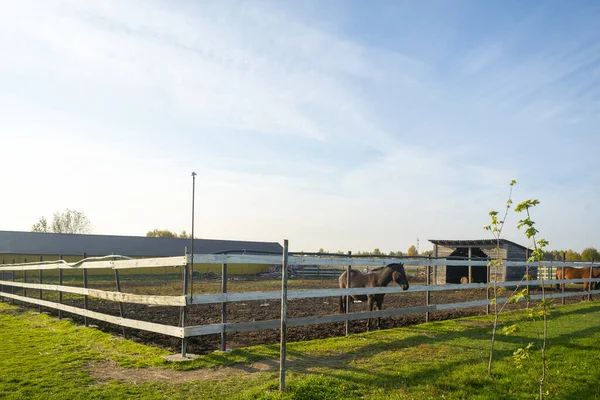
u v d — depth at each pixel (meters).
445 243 27.12
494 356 7.45
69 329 10.45
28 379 6.09
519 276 24.06
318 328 10.84
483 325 10.78
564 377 6.40
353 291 9.62
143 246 46.38
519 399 5.53
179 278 35.16
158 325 7.86
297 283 28.67
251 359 7.18
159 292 21.23
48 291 21.72
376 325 11.18
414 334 9.51
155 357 7.38
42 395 5.41
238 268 43.56
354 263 10.06
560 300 17.69
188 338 9.45
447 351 7.81
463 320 11.67
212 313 13.91
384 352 7.72
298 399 5.26
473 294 20.69
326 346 8.19
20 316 13.26
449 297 19.00
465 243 25.92
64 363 7.05
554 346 8.18
